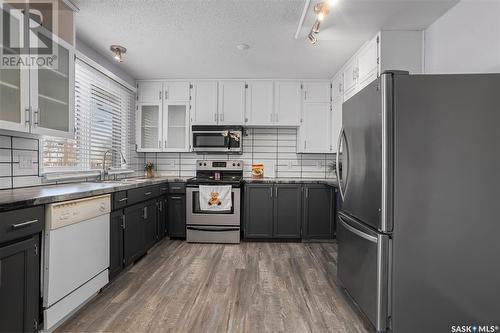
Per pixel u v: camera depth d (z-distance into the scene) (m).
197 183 3.64
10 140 1.96
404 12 2.15
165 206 3.67
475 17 1.87
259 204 3.67
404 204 1.52
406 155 1.51
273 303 2.03
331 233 3.66
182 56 3.14
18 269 1.39
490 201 1.49
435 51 2.28
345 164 2.17
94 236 2.01
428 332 1.53
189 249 3.32
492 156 1.49
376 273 1.58
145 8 2.16
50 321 1.59
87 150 2.88
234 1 2.07
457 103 1.50
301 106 3.91
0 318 1.30
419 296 1.53
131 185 2.58
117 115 3.50
